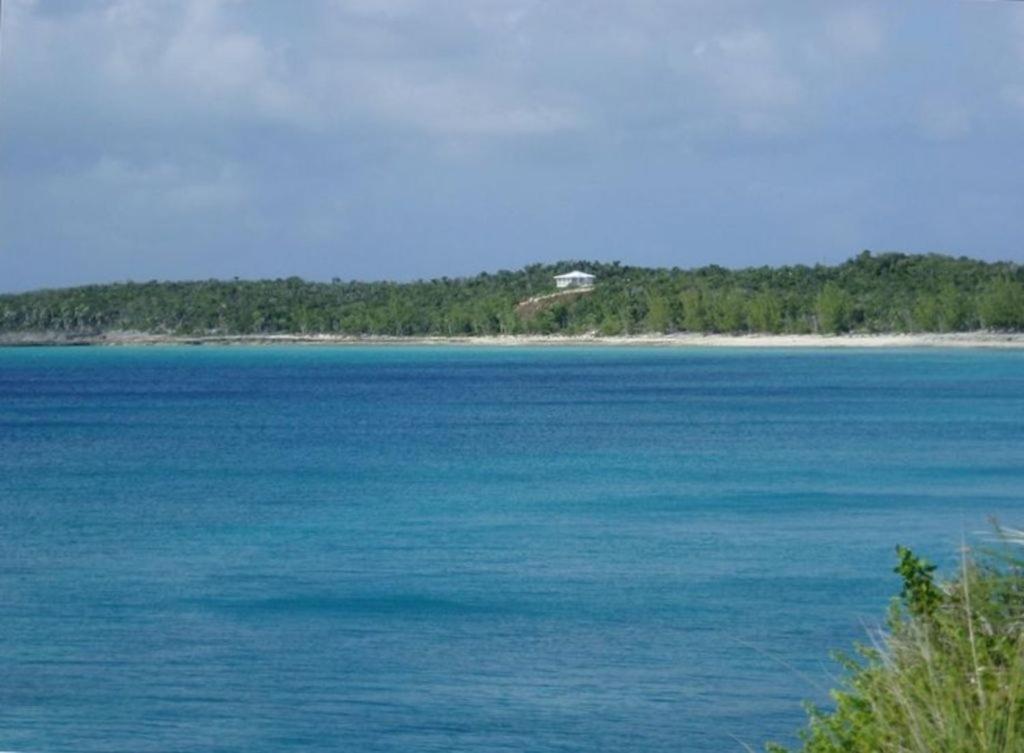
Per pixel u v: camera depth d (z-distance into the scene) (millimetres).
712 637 40688
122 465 107062
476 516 73500
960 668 10797
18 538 68312
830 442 114250
